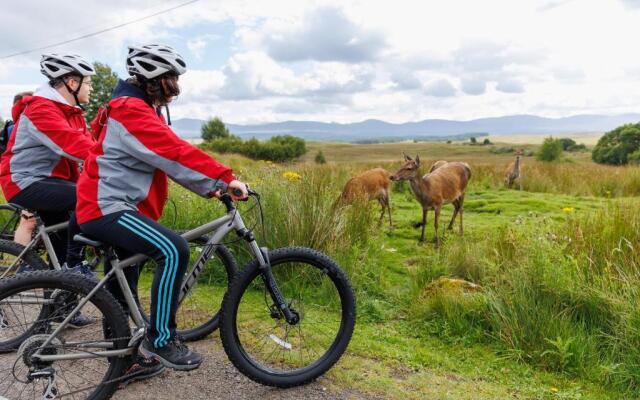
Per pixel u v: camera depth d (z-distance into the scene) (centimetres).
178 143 279
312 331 414
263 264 321
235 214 319
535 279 441
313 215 572
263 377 324
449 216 962
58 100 387
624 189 1275
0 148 447
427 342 418
